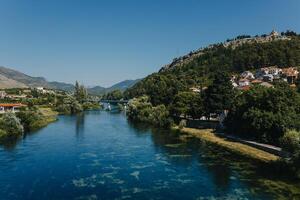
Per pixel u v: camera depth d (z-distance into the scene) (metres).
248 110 82.12
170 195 45.88
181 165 62.44
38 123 120.19
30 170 58.41
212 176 54.78
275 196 44.34
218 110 108.19
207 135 95.81
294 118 74.06
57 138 93.06
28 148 77.62
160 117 125.62
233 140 86.31
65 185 50.09
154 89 179.00
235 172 56.75
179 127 113.06
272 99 78.62
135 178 54.19
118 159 67.62
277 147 70.38
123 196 45.56
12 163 63.12
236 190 47.34
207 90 112.31
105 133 104.06
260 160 64.62
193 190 47.94
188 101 124.75
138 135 99.94
